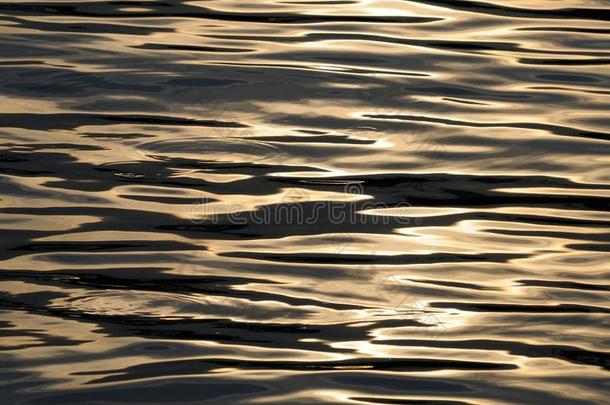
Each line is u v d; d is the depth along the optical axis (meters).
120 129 18.64
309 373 12.98
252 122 18.78
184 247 15.66
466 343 13.68
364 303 14.48
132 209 16.56
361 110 19.19
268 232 16.05
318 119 18.88
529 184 17.41
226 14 23.14
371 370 13.08
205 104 19.28
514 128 18.86
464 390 12.72
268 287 14.77
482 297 14.66
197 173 17.44
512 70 20.80
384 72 20.52
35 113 19.12
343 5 23.67
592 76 20.66
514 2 23.89
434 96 19.75
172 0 23.92
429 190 17.14
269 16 23.02
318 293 14.64
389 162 17.81
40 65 20.70
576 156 18.14
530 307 14.45
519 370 13.15
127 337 13.66
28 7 23.41
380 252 15.66
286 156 17.89
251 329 13.86
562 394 12.72
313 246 15.74
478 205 16.83
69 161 17.75
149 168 17.56
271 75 20.27
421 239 15.98
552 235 16.12
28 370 12.99
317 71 20.44
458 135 18.56
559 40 22.03
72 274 14.96
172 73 20.31
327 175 17.38
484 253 15.69
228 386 12.70
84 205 16.67
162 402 12.39
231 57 20.94
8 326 13.80
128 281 14.81
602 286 14.94
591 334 13.90
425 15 23.14
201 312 14.18
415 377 12.96
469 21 22.86
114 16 22.97
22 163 17.67
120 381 12.79
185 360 13.20
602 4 23.80
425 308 14.38
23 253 15.44
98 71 20.44
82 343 13.50
